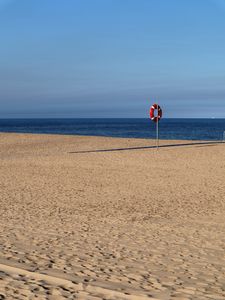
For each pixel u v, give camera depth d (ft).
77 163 77.20
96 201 43.70
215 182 56.18
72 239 27.99
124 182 56.70
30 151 98.37
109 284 19.29
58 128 334.24
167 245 26.68
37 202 42.75
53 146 108.78
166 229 31.37
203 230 31.04
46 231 30.25
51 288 18.69
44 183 55.83
